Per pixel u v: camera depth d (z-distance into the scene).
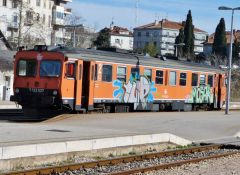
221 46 105.44
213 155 15.19
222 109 39.62
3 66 43.47
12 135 14.25
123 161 13.37
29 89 22.72
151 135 16.59
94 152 14.12
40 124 18.78
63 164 12.39
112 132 16.91
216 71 35.34
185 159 14.73
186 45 104.62
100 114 23.97
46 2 96.94
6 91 42.16
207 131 22.09
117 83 25.61
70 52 22.36
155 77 28.80
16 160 11.73
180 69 31.00
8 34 85.44
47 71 22.31
